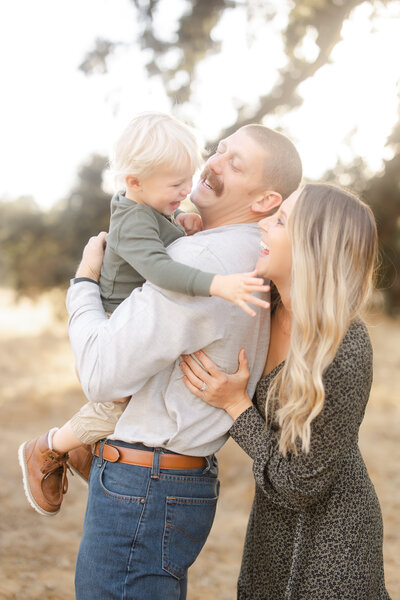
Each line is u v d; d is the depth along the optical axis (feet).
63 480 7.70
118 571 6.34
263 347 6.95
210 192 7.13
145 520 6.39
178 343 6.31
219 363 6.64
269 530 6.99
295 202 6.52
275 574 6.96
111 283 6.94
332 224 6.31
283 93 22.62
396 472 21.03
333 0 19.45
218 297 6.41
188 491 6.56
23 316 71.61
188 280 6.10
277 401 6.73
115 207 6.93
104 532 6.42
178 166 6.62
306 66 22.29
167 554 6.44
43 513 7.59
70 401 29.99
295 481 6.32
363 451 23.34
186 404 6.59
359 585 6.52
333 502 6.59
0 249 48.70
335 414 6.20
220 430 6.72
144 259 6.39
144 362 6.28
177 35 24.20
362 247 6.36
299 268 6.26
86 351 6.44
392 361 45.85
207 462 6.77
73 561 14.26
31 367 39.58
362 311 6.60
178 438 6.45
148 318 6.26
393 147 19.67
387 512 17.66
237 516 17.63
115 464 6.59
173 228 7.04
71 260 43.55
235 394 6.64
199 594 13.20
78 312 6.77
